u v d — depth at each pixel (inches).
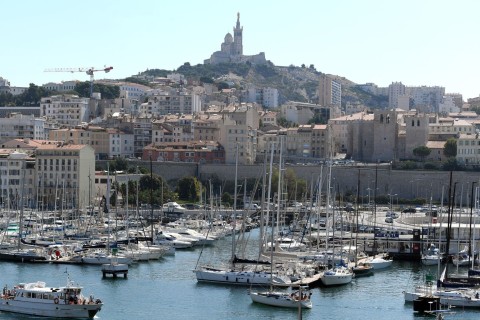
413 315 7568.9
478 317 7396.7
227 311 7721.5
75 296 7514.8
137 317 7504.9
